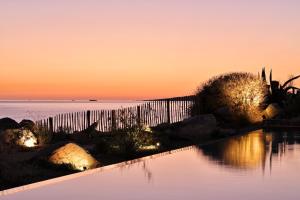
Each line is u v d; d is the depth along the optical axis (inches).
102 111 1006.4
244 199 325.1
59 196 338.0
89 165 579.2
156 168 473.4
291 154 586.6
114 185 380.2
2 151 600.4
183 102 1222.3
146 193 346.9
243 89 1173.7
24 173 510.9
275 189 358.0
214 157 562.3
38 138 838.5
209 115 955.3
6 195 341.1
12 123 1053.2
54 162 560.4
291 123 1087.0
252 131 1011.3
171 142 850.8
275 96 1349.7
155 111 1122.0
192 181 394.3
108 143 717.9
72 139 899.4
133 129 732.0
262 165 487.5
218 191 351.9
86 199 328.2
